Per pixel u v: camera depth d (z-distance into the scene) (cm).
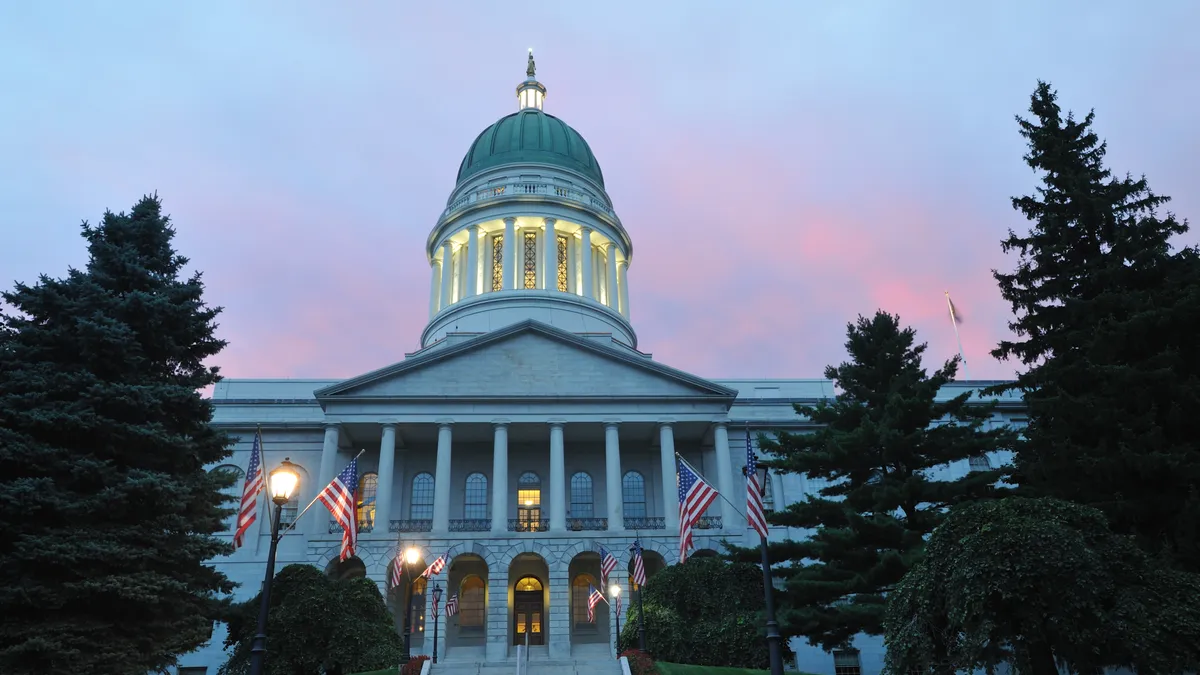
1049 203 2994
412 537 4653
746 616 3562
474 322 6662
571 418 5003
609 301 7206
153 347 2981
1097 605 1602
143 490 2584
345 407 4950
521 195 7169
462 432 5094
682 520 2705
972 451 3045
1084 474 2456
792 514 3209
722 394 5106
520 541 4688
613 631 4491
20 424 2570
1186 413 2367
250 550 4941
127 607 2542
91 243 3058
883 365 3331
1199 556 2169
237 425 5253
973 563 1703
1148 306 2508
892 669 1856
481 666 3759
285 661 3416
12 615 2386
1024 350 2969
